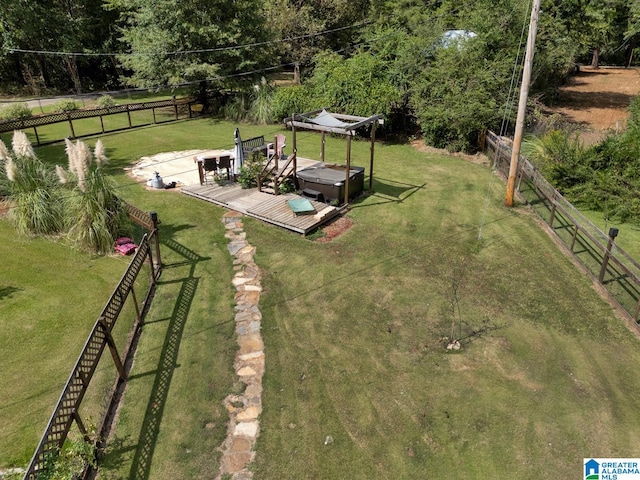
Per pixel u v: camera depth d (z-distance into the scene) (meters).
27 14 24.09
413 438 4.86
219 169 12.57
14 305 7.12
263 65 22.20
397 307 7.09
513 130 15.42
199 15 19.66
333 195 10.57
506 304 7.12
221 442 4.82
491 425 5.00
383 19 23.17
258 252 8.84
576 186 10.92
